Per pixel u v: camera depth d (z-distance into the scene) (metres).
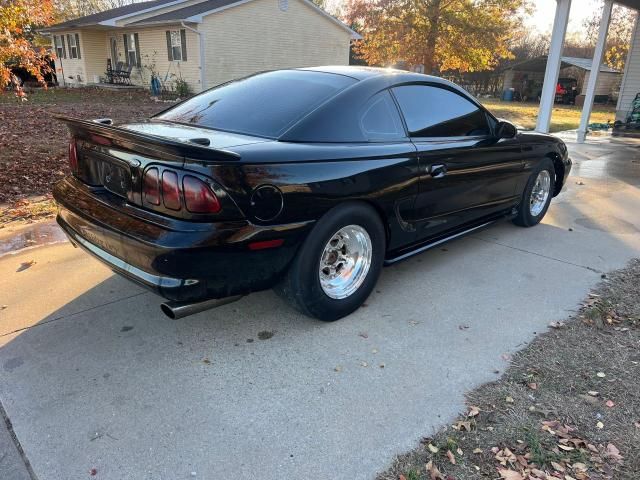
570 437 2.20
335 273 3.08
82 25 23.22
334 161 2.77
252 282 2.60
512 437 2.19
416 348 2.86
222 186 2.35
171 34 21.00
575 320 3.21
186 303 2.48
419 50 21.81
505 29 21.36
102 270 3.74
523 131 4.72
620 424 2.29
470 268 4.02
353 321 3.13
